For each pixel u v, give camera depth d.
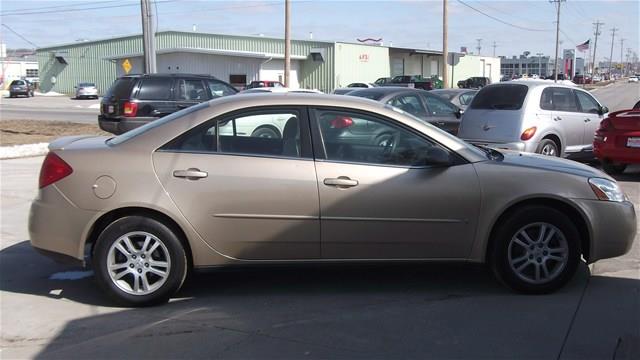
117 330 4.50
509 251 5.07
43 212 4.87
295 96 5.12
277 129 5.02
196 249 4.88
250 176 4.84
